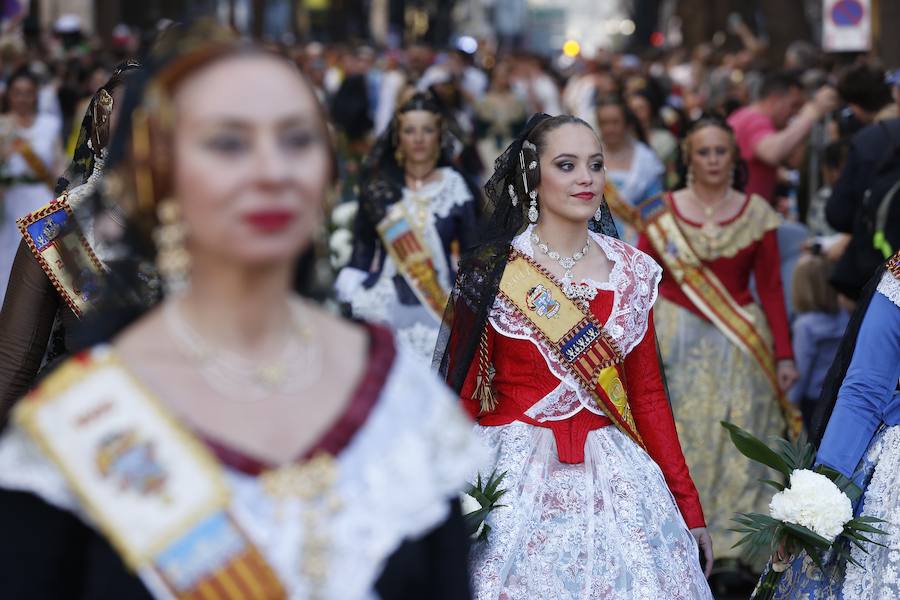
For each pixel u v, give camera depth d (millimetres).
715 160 7539
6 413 4551
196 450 2236
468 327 4996
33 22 26781
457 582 2480
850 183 7266
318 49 33594
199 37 2430
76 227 3926
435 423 2412
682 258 7582
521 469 4816
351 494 2301
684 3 38656
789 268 8945
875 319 4793
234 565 2213
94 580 2266
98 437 2215
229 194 2252
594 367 4898
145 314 2465
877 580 4770
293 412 2342
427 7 68375
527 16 99125
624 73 22406
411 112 7922
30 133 12141
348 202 9391
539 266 4973
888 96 9070
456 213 7902
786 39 22281
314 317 2488
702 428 7496
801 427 7664
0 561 2256
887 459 4801
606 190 9016
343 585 2271
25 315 4531
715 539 7332
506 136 21000
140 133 2344
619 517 4746
